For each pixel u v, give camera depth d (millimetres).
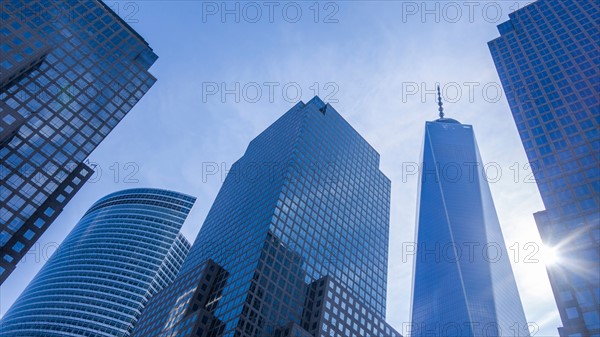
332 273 161375
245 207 179000
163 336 133500
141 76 141625
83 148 114688
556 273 71812
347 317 144750
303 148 189625
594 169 84000
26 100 108438
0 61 99500
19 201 97688
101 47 135625
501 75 125688
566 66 115250
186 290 145125
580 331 62906
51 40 122250
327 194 186625
